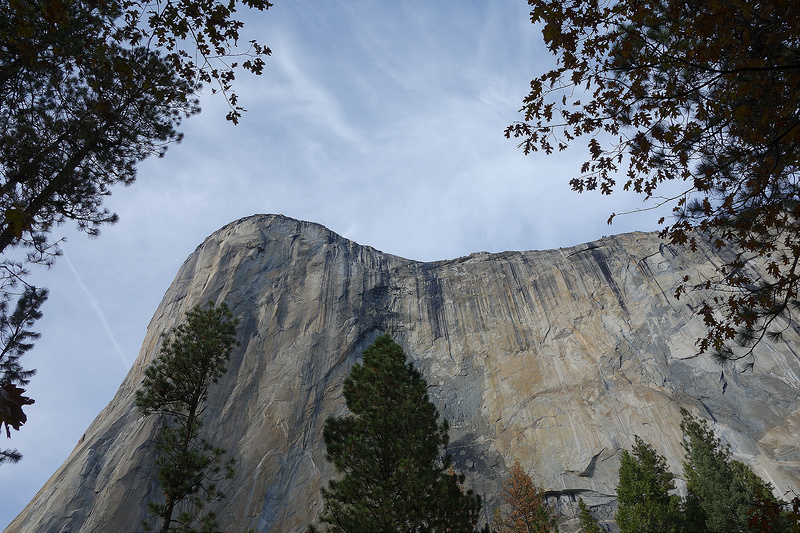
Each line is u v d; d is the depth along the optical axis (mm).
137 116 13102
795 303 8469
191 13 8180
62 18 9539
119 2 9438
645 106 8781
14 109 11797
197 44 8586
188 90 12727
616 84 8766
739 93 8023
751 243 9070
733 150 8828
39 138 12125
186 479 16938
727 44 7734
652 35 8195
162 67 12297
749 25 7480
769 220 8734
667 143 9062
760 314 8641
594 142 9445
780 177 8711
